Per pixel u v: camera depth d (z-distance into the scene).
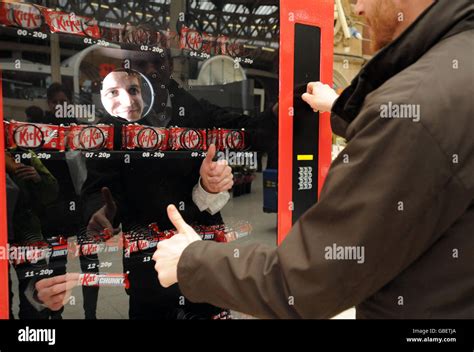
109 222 1.40
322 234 0.70
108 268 1.41
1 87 1.07
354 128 0.73
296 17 1.54
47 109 1.24
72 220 1.33
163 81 1.44
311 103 1.53
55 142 1.26
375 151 0.66
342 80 5.67
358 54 5.82
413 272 0.74
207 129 1.55
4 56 1.15
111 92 1.36
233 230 1.62
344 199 0.69
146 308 1.51
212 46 1.51
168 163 1.48
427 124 0.63
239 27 1.53
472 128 0.65
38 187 1.23
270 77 1.54
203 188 1.56
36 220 1.24
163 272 0.88
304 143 1.61
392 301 0.76
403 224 0.65
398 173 0.64
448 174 0.64
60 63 1.25
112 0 1.32
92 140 1.32
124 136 1.39
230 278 0.77
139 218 1.46
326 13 1.65
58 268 1.30
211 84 1.53
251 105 1.57
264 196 1.59
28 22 1.18
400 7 0.82
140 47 1.38
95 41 1.30
